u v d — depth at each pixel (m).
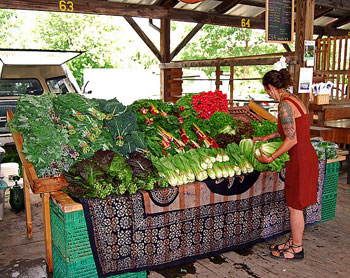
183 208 2.83
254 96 16.95
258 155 3.11
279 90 2.95
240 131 3.53
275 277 2.89
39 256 3.21
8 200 4.71
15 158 6.58
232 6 8.47
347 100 7.16
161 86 8.46
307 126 2.95
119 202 2.53
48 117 2.89
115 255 2.57
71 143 2.84
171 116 3.47
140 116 3.36
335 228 3.88
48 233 2.88
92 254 2.53
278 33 5.04
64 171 2.73
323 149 3.67
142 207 2.62
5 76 6.79
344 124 6.47
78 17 19.08
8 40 19.14
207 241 3.02
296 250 3.14
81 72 18.56
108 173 2.58
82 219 2.47
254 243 3.33
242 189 3.15
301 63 5.21
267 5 4.85
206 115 3.60
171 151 3.22
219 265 3.08
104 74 10.93
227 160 3.12
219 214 3.05
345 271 2.99
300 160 2.93
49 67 7.21
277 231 3.48
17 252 3.27
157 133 3.31
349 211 4.41
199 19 8.41
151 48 8.20
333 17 11.08
